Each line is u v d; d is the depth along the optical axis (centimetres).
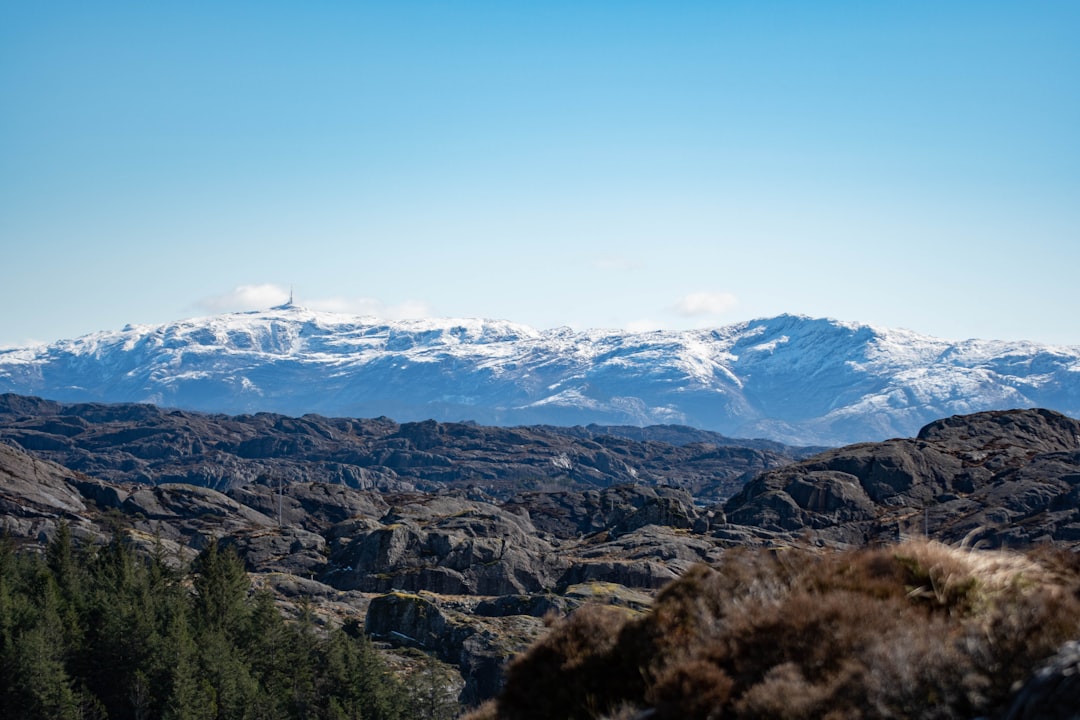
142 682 10188
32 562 13812
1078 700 1120
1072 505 12400
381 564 14500
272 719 9781
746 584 1758
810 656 1446
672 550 13888
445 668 10869
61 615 11594
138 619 10931
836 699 1331
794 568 1767
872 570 1686
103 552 14325
